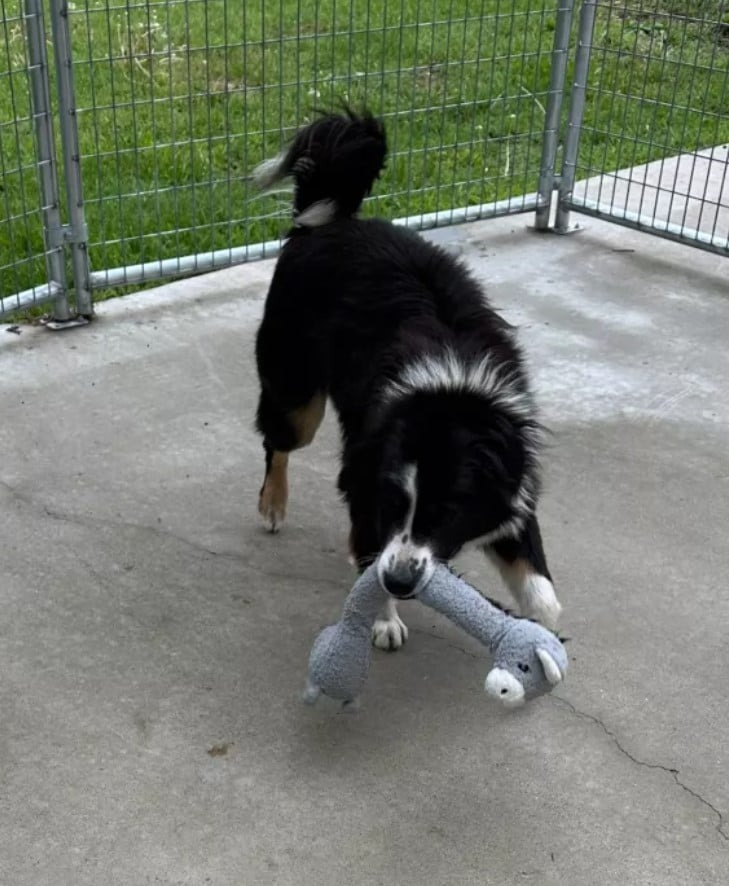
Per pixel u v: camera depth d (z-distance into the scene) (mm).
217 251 3102
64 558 2119
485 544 1881
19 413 2533
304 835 1629
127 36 3568
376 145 2135
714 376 2771
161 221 3314
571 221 3662
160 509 2262
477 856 1607
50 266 2838
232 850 1605
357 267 2020
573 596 2062
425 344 1830
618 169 3617
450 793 1693
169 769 1717
